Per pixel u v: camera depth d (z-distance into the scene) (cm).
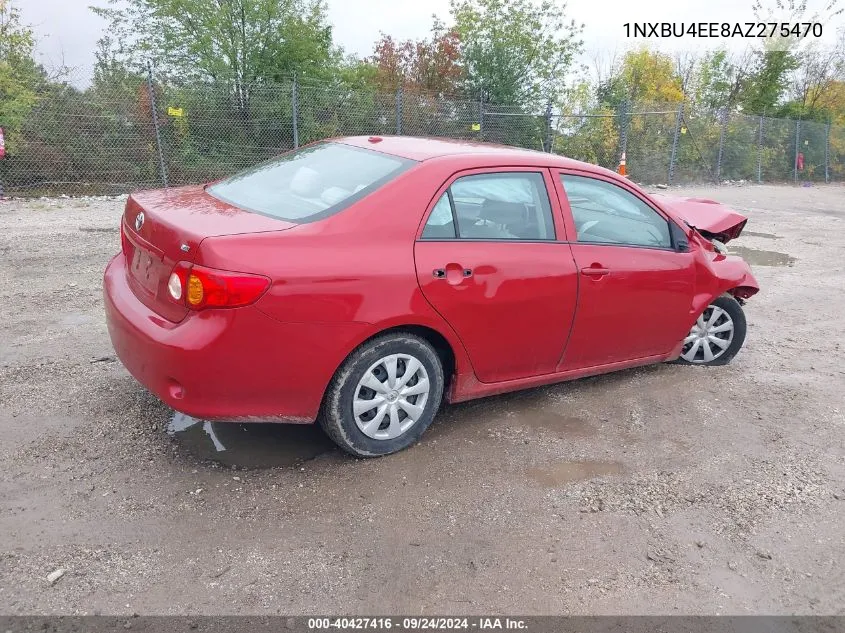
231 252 298
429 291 346
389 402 356
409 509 323
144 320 320
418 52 2125
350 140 428
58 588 259
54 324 532
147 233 332
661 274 454
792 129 2619
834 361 564
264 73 1622
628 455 387
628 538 313
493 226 379
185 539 292
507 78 2108
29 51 1266
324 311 316
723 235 616
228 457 356
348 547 294
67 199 1192
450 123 1734
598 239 426
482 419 419
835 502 352
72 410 391
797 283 854
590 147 2072
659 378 500
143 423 382
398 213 343
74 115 1277
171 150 1380
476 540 304
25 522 294
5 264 712
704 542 313
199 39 1555
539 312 394
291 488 333
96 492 319
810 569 301
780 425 436
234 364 305
